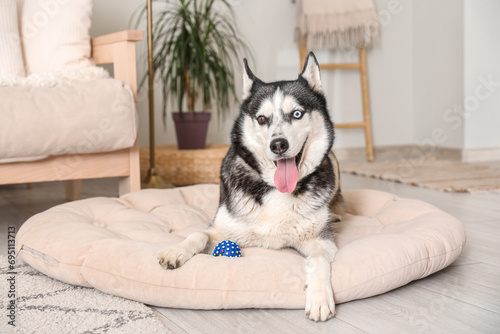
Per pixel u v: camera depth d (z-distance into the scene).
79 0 2.69
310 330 1.25
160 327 1.25
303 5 4.55
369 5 4.75
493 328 1.26
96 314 1.33
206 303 1.37
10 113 2.07
